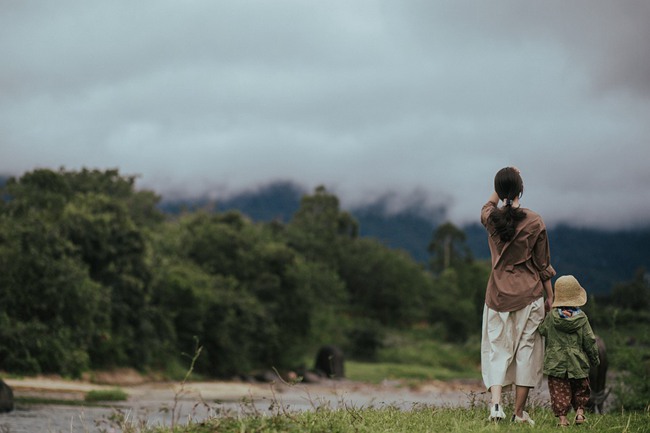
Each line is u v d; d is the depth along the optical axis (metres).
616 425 8.66
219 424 7.43
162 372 46.00
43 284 38.16
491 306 8.66
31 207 48.94
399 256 138.38
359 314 126.50
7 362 35.28
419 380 57.25
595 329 17.48
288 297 60.75
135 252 46.12
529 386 8.53
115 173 83.94
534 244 8.60
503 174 8.77
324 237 137.12
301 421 7.45
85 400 27.70
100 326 41.00
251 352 56.09
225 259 61.19
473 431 7.57
